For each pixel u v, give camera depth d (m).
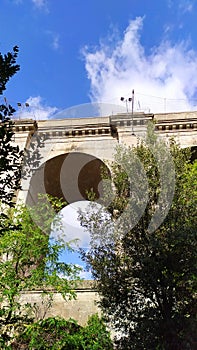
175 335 11.46
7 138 8.41
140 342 11.77
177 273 12.19
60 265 16.61
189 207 13.02
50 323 14.81
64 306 20.48
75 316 20.19
